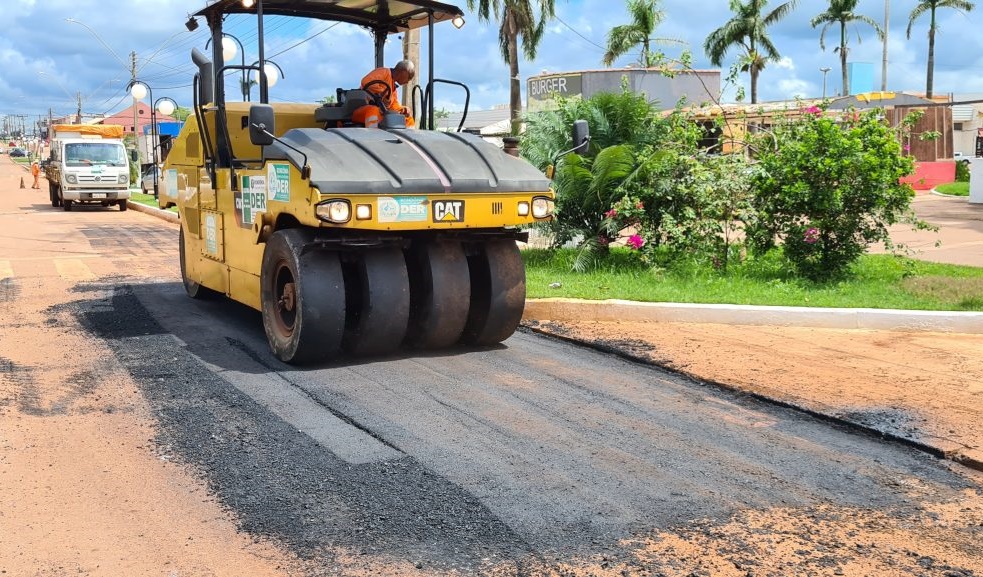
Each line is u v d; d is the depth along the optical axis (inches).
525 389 249.3
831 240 414.0
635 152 458.9
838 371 262.4
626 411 229.6
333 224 246.2
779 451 201.3
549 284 392.5
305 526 161.3
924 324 318.3
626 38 1600.6
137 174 1700.3
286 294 274.2
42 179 2306.8
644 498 173.9
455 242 288.0
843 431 215.3
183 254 402.9
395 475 184.7
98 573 144.1
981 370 262.5
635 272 427.2
